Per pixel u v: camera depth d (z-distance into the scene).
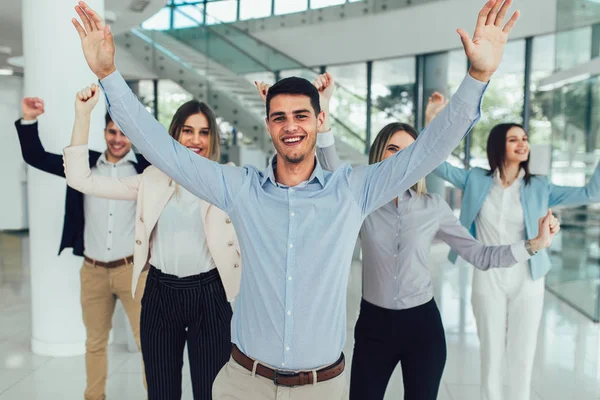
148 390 2.43
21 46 9.11
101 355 3.09
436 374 2.18
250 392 1.66
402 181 1.55
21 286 6.39
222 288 2.40
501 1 1.33
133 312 3.12
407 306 2.19
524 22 8.44
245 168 1.68
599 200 2.76
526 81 9.20
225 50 10.83
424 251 2.21
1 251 8.84
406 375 2.23
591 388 3.63
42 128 4.06
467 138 9.92
